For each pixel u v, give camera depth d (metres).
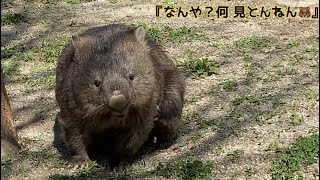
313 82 2.18
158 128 1.82
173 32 2.73
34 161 1.77
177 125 1.84
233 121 1.92
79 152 1.74
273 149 1.74
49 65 2.49
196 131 1.88
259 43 2.57
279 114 1.94
